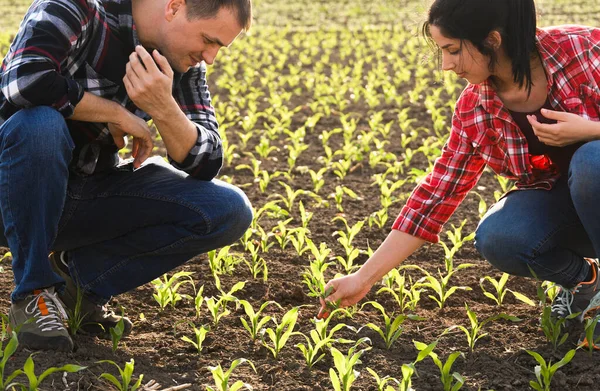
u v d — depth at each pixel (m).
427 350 3.10
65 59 3.26
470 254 5.17
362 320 4.02
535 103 3.51
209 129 3.70
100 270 3.65
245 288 4.52
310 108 9.99
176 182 3.66
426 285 4.30
